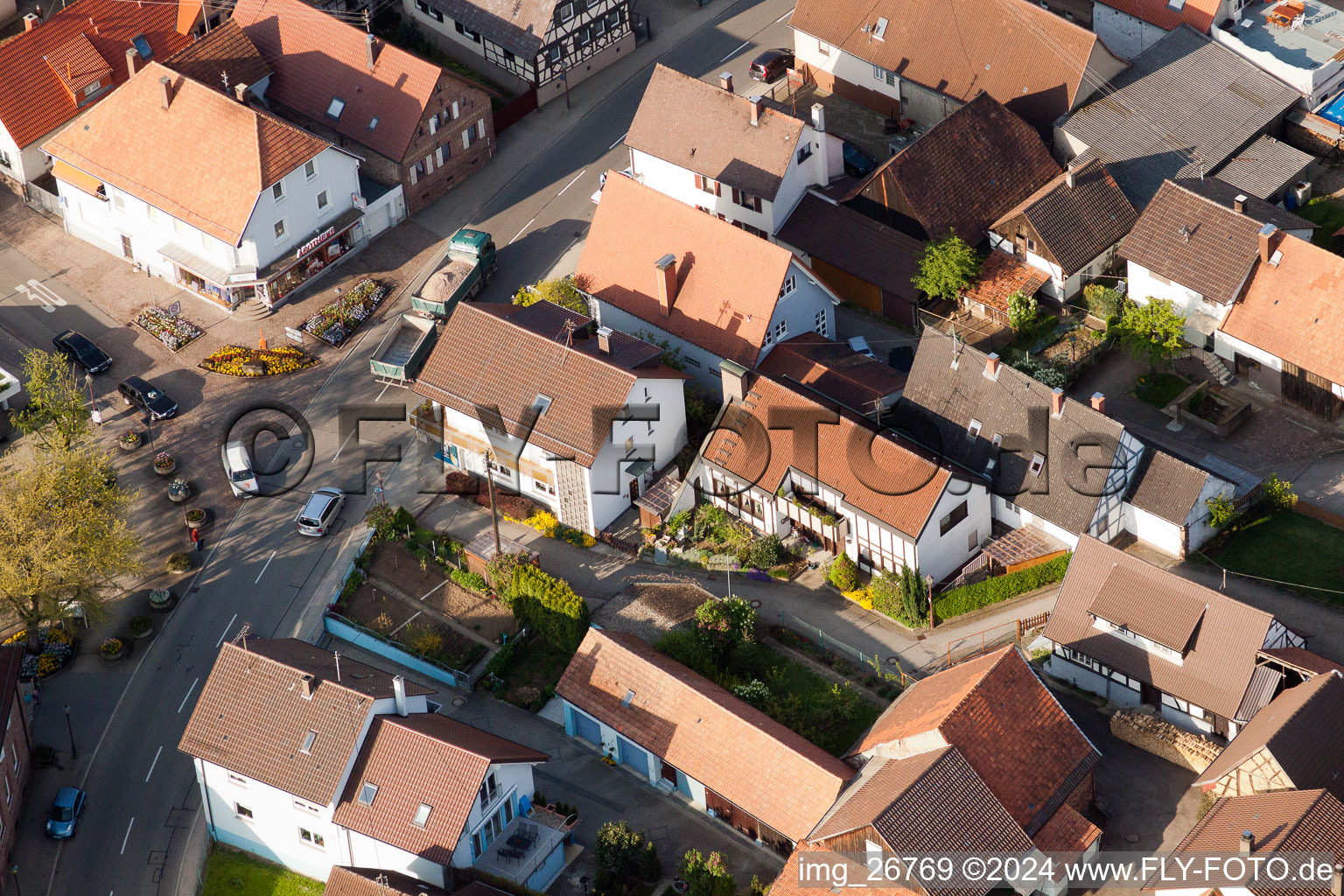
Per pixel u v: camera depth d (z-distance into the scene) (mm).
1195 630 80688
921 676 85375
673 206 102000
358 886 73250
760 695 83375
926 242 104812
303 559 93938
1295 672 78875
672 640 86438
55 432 96125
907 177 105000
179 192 107125
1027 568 89500
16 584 86125
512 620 90500
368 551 94000
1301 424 96625
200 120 107938
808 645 87875
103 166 109750
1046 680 85562
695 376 102500
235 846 81625
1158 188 105875
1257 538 90500
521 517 96000
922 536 87500
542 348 94750
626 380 92125
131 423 102000
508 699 86812
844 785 76000
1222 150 109062
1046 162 109562
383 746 77312
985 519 92000
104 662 89312
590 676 82938
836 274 107500
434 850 74812
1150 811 78062
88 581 88500
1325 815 71000
